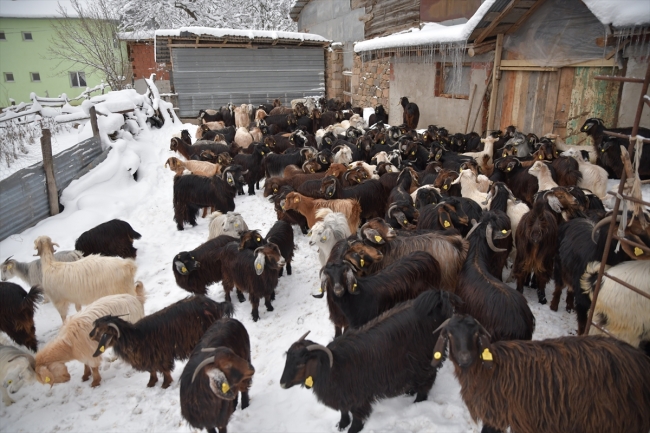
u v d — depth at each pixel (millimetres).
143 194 12086
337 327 5473
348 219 7684
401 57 17016
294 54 25234
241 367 3830
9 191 9641
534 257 5531
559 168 8227
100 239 8047
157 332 4980
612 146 8797
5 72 35812
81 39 30703
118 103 16375
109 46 29453
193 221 10188
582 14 9984
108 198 11219
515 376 3443
